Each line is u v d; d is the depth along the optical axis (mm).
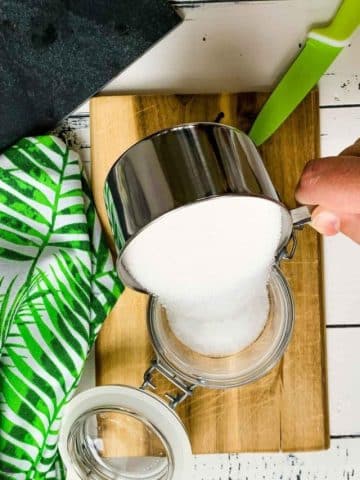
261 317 684
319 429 738
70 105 753
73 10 746
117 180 570
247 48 763
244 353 699
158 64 764
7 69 749
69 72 751
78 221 732
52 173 732
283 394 738
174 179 544
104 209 751
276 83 764
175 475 655
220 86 767
